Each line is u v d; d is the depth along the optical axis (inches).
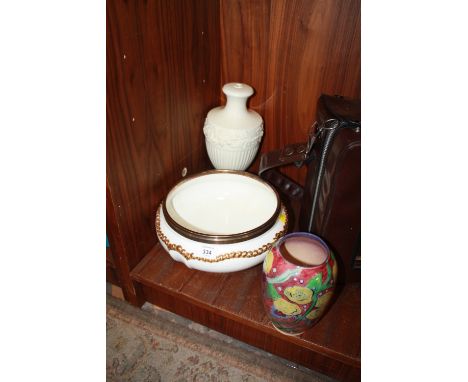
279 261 21.5
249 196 31.3
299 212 34.3
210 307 26.6
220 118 31.5
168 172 30.5
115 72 21.7
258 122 32.0
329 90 31.5
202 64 31.3
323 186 24.9
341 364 26.0
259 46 32.0
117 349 28.1
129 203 26.4
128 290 30.5
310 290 20.8
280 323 23.5
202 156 36.1
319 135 24.7
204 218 30.1
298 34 30.2
